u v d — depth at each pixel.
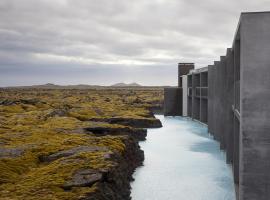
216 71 46.91
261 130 18.27
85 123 47.44
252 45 18.28
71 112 61.72
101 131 44.12
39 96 139.38
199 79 68.06
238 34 23.73
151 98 123.44
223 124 40.78
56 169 22.44
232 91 33.12
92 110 67.88
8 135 35.34
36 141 32.75
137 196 25.27
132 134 47.56
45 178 20.67
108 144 31.36
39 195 17.91
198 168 33.66
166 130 59.94
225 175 31.09
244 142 18.42
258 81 18.27
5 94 159.62
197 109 68.56
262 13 18.20
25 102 71.44
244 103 18.39
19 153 27.11
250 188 18.42
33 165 25.09
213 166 34.47
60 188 19.25
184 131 58.78
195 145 46.09
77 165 22.84
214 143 47.47
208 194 25.81
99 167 22.39
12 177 21.61
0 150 27.83
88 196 18.19
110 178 21.98
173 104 79.75
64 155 26.80
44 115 52.38
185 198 24.88
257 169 18.33
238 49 26.78
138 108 81.94
